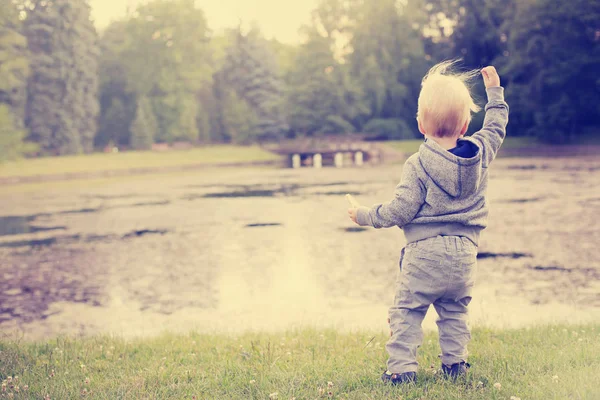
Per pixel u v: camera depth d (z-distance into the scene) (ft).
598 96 215.10
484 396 10.02
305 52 274.98
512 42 217.77
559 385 10.11
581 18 200.13
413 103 277.85
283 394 10.79
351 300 33.42
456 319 11.13
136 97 272.31
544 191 85.25
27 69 208.74
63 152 227.40
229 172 180.14
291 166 210.18
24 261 49.32
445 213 10.39
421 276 10.55
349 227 63.57
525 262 40.93
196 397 11.03
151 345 18.63
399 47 279.90
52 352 16.87
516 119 229.86
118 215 80.74
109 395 11.41
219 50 377.30
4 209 92.99
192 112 268.00
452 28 272.10
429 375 11.37
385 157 234.38
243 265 45.42
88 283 40.65
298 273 41.52
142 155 225.76
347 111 268.00
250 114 283.38
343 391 10.93
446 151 10.26
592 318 25.79
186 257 49.49
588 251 44.21
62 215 82.48
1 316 32.40
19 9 231.91
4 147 188.03
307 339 18.43
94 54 248.93
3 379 13.50
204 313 31.71
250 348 16.84
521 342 16.26
